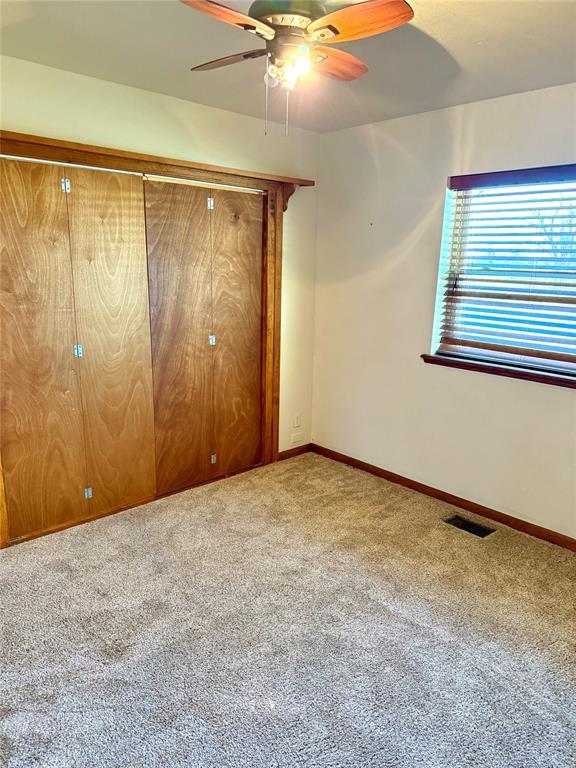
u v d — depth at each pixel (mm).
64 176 2674
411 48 2115
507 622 2260
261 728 1732
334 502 3383
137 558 2691
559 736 1726
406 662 2029
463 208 3109
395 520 3156
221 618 2256
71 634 2141
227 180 3326
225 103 3084
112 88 2777
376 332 3670
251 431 3900
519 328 2967
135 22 1977
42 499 2889
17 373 2688
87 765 1599
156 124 2975
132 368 3123
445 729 1743
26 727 1722
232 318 3588
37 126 2586
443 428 3371
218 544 2842
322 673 1968
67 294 2789
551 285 2812
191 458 3549
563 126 2602
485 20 1854
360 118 3305
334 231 3830
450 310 3273
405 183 3324
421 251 3311
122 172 2879
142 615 2264
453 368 3250
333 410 4082
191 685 1900
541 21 1857
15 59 2453
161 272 3152
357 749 1666
